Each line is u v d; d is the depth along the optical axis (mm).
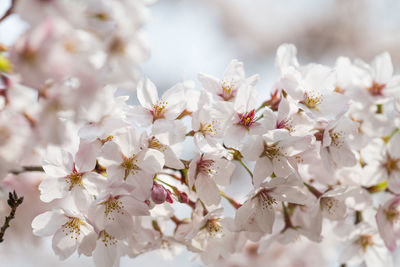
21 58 695
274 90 808
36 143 718
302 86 793
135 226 772
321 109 791
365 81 842
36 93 717
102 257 779
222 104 775
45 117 713
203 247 796
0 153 715
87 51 705
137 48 722
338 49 1507
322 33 1511
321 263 971
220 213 786
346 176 822
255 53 1487
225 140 773
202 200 779
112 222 765
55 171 763
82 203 767
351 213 853
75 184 765
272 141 776
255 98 779
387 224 818
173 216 811
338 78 844
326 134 787
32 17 695
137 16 716
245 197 794
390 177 821
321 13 1531
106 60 718
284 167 778
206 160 780
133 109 776
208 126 774
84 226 782
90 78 708
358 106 835
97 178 761
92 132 756
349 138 821
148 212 764
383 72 842
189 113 787
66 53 701
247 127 778
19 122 715
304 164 814
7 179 838
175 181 791
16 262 967
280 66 811
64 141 718
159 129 764
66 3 699
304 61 1504
